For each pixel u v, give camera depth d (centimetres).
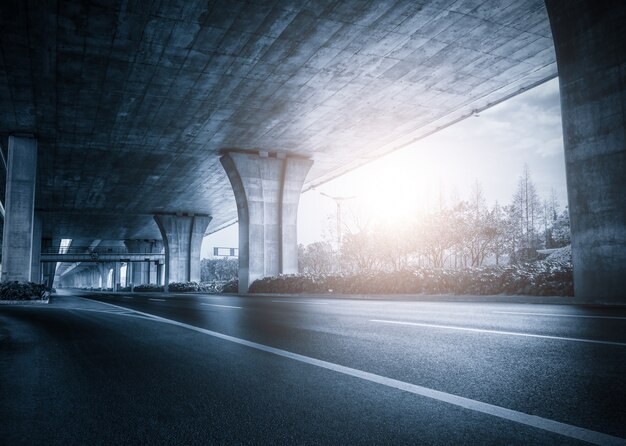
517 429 254
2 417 307
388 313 1008
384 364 438
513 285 1565
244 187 3338
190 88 2288
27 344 677
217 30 1781
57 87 2238
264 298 2394
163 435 265
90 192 4603
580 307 1073
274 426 275
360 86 2334
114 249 9988
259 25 1759
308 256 7125
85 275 17388
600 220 1219
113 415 307
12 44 1836
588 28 1253
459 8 1708
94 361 516
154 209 5588
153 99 2409
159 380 409
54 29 1730
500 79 2328
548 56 2103
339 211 4728
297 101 2491
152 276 8812
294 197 3488
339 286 2567
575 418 268
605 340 518
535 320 757
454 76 2267
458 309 1070
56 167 3675
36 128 2792
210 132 2944
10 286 2489
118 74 2117
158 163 3628
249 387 372
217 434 264
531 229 6350
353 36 1869
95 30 1745
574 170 1291
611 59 1198
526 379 359
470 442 238
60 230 7150
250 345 598
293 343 600
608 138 1204
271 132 2981
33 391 380
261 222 3366
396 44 1945
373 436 252
